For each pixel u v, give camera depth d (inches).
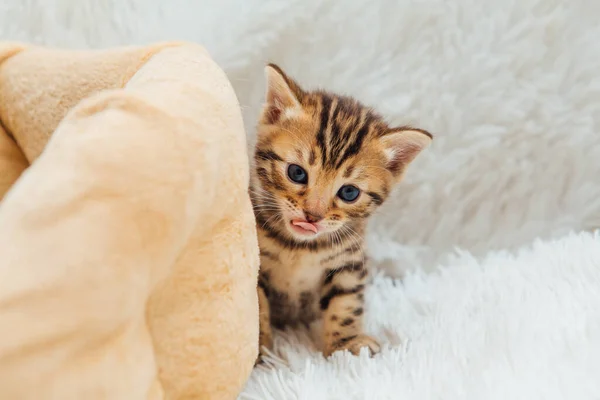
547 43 19.7
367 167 17.1
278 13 19.2
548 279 17.3
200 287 12.1
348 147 16.9
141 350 10.5
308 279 17.6
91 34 19.3
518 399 13.6
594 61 19.6
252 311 13.0
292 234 16.9
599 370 14.0
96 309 9.2
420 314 18.1
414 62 19.8
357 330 17.4
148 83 12.2
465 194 20.2
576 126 19.8
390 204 20.2
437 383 14.4
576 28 19.6
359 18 19.5
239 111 13.1
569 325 15.2
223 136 12.3
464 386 14.2
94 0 19.2
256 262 13.3
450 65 19.7
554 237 20.2
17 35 19.3
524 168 20.1
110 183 10.1
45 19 19.2
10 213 9.5
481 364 14.7
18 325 8.5
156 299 11.6
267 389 14.9
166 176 10.7
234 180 12.5
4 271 8.8
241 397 14.7
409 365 15.3
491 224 20.4
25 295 8.7
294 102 17.0
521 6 19.5
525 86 19.8
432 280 19.4
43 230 9.4
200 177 11.4
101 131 10.7
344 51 19.6
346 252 17.4
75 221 9.5
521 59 19.6
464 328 16.2
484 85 19.7
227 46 19.2
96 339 9.3
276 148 17.0
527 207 20.3
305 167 16.8
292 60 19.6
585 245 18.3
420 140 17.3
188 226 11.3
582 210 20.2
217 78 13.0
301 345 17.2
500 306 16.6
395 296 18.9
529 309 16.1
